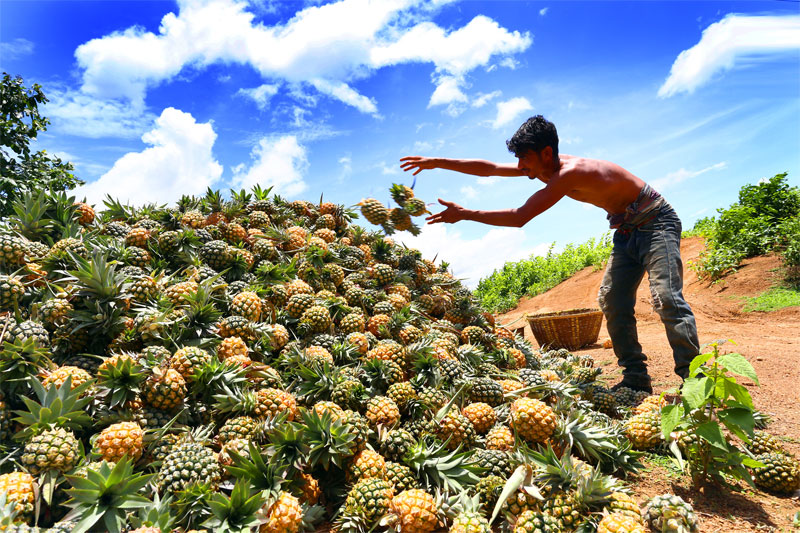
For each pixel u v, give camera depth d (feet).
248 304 14.76
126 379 10.73
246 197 25.75
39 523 8.66
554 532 8.49
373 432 11.13
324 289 19.21
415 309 19.01
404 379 14.06
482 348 17.94
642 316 47.57
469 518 8.80
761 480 11.23
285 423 10.53
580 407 14.34
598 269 72.74
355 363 14.56
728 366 10.17
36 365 10.85
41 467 8.74
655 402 15.06
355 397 12.10
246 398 11.25
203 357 11.91
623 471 12.15
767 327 37.91
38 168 45.09
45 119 47.83
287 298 17.26
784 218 59.62
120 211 21.57
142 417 10.52
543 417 11.77
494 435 11.95
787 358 24.62
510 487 9.27
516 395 14.33
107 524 8.00
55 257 14.80
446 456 10.91
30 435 9.33
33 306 12.96
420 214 22.89
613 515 8.46
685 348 16.94
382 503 9.29
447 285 24.04
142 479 8.55
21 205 17.21
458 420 11.78
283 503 8.86
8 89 45.11
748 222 57.98
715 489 11.15
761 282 48.60
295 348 13.48
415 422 12.03
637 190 17.88
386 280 21.04
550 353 23.02
